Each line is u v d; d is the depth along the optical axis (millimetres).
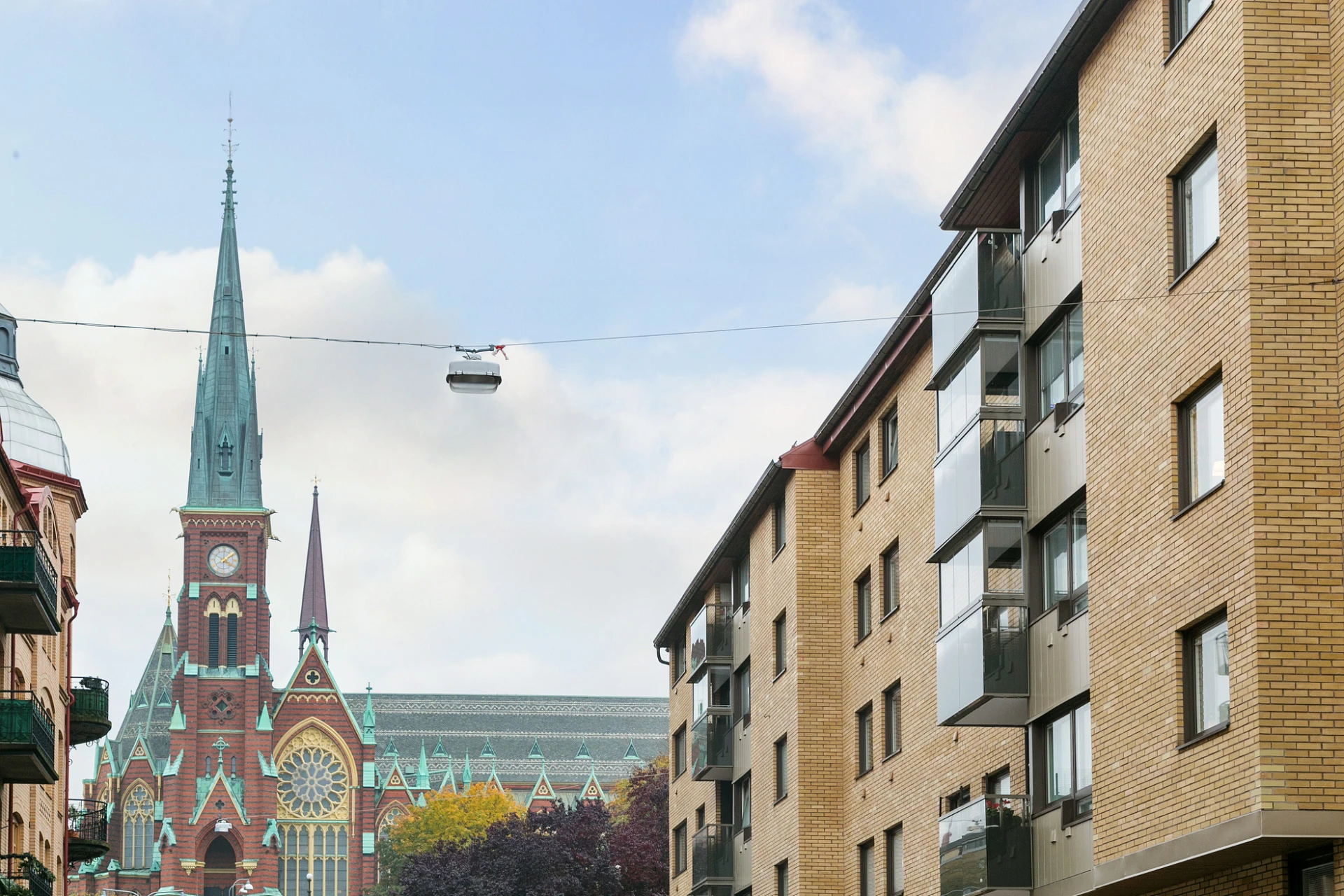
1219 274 22859
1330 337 21828
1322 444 21578
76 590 62094
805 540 45938
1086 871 27250
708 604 56750
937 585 36531
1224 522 22328
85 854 64750
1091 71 27672
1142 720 24547
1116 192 26453
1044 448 29922
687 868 63062
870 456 43562
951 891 31188
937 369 34000
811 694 45188
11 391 62562
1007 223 34312
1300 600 21266
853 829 43625
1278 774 20859
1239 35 22562
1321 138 22234
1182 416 24125
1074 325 29109
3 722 39594
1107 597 26016
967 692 30906
